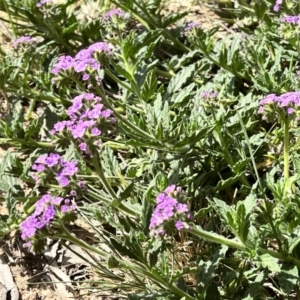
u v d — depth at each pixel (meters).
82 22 1.12
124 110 0.93
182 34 1.05
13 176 0.85
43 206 0.65
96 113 0.66
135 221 0.78
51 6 1.00
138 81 0.92
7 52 1.09
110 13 0.89
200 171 0.83
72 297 0.78
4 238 0.84
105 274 0.75
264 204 0.68
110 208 0.79
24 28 1.06
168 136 0.77
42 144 0.91
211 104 0.78
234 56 0.90
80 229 0.83
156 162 0.81
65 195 0.73
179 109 0.86
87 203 0.81
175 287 0.68
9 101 0.99
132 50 0.88
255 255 0.65
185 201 0.63
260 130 0.87
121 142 0.85
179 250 0.76
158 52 1.04
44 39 1.05
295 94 0.70
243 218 0.64
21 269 0.82
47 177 0.67
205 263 0.69
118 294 0.75
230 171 0.83
